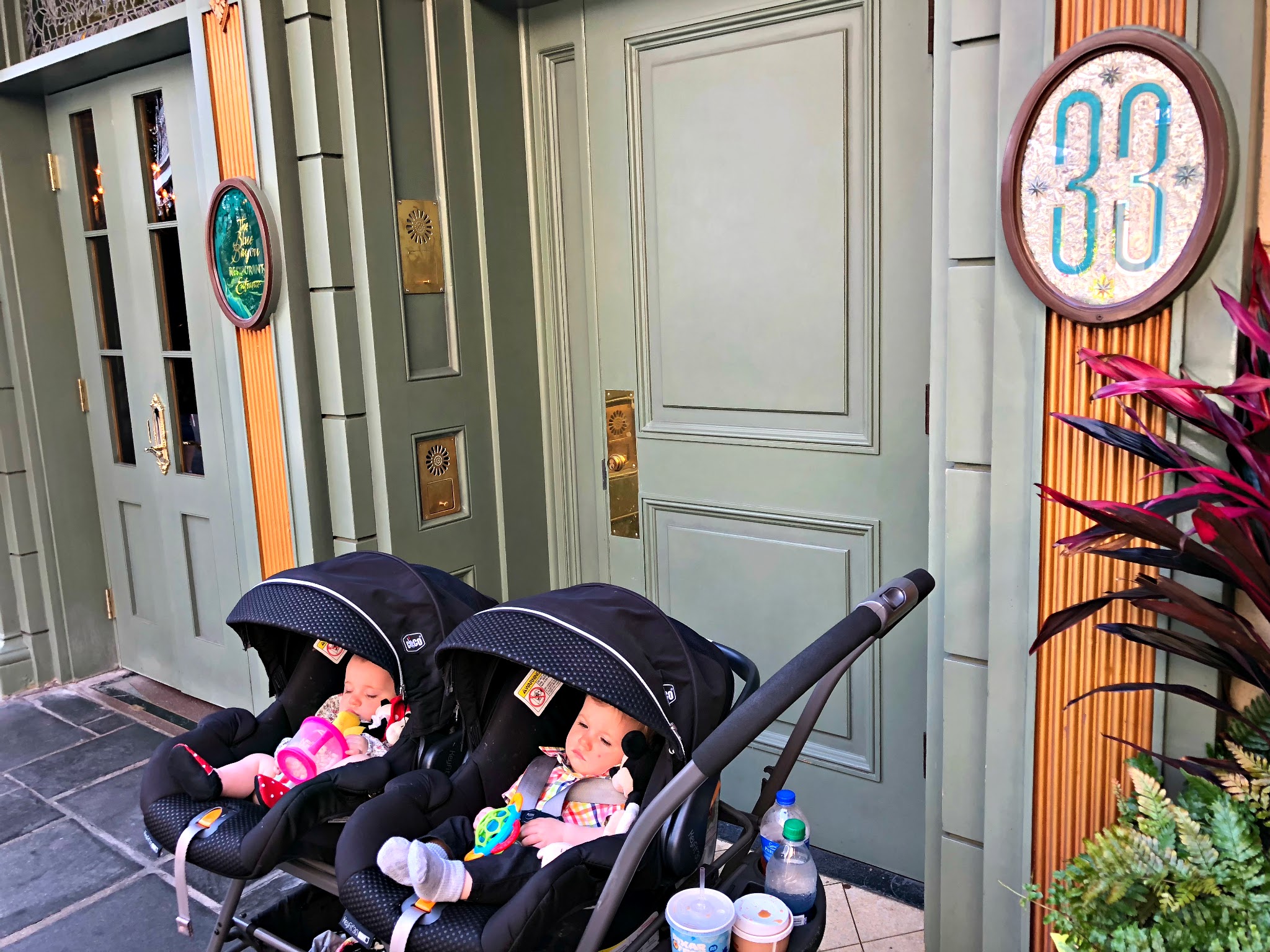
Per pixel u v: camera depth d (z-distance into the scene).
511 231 2.62
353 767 1.59
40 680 3.65
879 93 2.03
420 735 1.66
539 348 2.73
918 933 2.08
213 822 1.55
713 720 1.44
